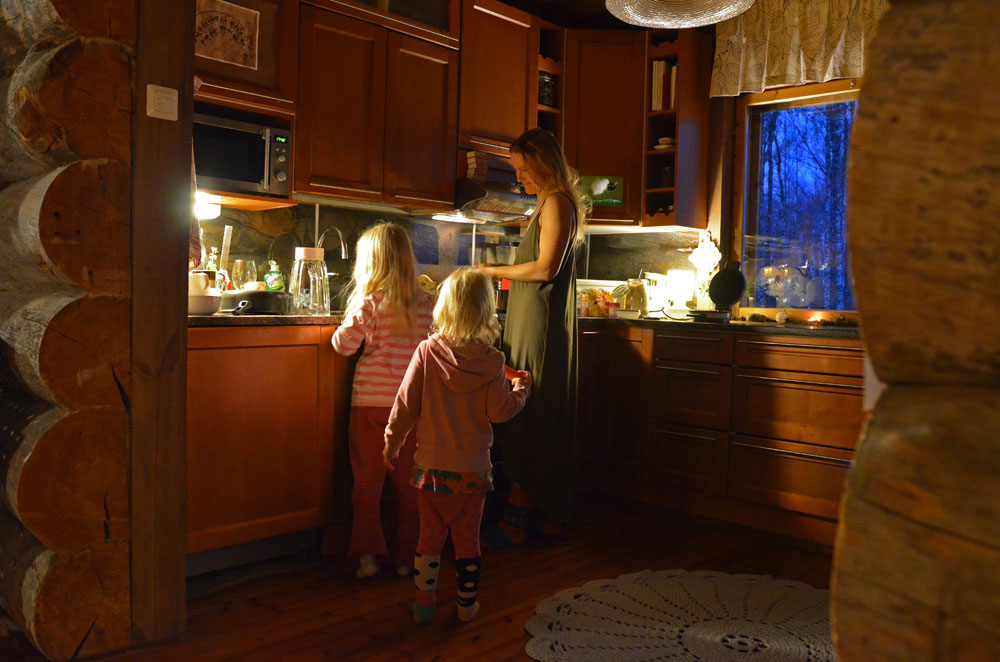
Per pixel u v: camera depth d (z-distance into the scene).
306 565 2.52
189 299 2.31
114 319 1.79
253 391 2.35
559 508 2.84
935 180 0.32
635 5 2.63
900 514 0.33
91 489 1.78
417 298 2.48
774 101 3.83
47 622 1.74
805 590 2.44
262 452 2.38
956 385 0.33
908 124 0.33
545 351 2.78
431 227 3.73
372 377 2.40
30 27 1.80
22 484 1.68
